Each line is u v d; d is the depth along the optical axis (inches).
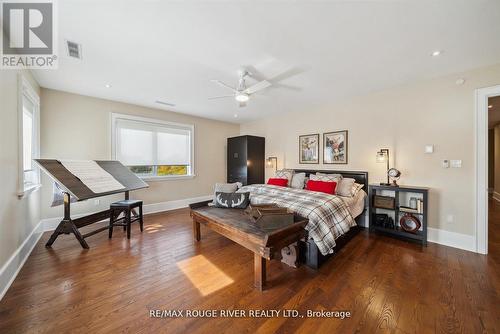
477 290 70.8
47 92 130.3
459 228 107.3
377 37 77.9
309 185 146.7
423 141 119.0
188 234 126.1
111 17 67.0
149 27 72.3
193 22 69.7
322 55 91.0
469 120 104.5
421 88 119.3
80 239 103.3
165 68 103.2
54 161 105.0
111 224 119.8
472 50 86.5
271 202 113.5
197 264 89.4
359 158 147.3
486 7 61.9
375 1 60.2
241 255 98.4
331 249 88.4
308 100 157.0
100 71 106.6
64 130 136.4
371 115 140.6
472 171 103.7
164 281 76.4
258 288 72.2
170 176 189.3
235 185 147.1
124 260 92.2
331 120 163.0
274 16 66.8
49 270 82.9
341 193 133.0
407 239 118.5
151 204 178.2
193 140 206.4
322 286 73.9
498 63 97.0
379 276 80.1
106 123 153.7
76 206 140.9
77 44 82.4
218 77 113.8
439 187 113.5
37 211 117.7
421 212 114.3
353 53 89.4
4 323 55.7
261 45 83.4
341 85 126.5
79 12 64.7
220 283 75.6
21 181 85.0
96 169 122.0
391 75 111.9
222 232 92.7
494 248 105.7
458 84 107.5
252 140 208.2
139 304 63.9
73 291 69.7
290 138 193.9
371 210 129.0
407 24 70.4
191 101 159.5
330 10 64.0
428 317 58.9
